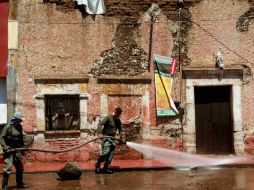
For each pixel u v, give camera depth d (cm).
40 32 1608
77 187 1164
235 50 1642
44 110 1598
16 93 1593
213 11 1642
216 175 1323
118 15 1633
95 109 1614
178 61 1642
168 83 1634
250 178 1255
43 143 1590
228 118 1662
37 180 1300
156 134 1627
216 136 1659
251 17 1642
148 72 1636
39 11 1609
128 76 1630
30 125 1591
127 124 1620
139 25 1639
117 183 1215
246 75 1642
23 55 1600
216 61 1636
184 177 1296
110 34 1630
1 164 1561
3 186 1151
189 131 1631
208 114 1662
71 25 1617
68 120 1617
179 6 1644
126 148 1612
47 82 1602
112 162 1568
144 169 1442
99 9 1627
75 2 1617
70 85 1611
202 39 1641
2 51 1599
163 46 1641
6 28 1603
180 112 1633
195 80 1639
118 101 1623
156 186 1157
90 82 1616
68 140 1602
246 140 1628
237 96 1636
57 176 1365
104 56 1625
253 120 1638
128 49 1633
